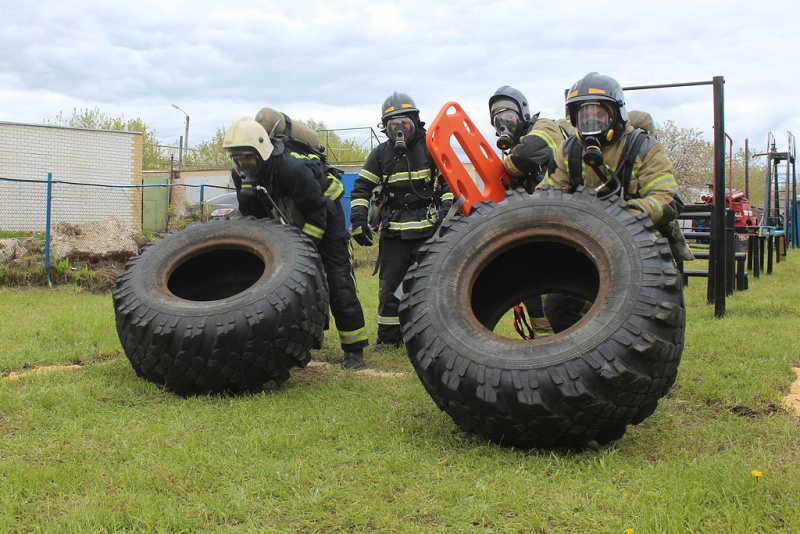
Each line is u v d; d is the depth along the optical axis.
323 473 3.31
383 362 6.14
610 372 3.22
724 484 2.97
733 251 9.88
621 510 2.82
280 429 3.93
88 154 23.30
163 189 24.17
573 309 4.99
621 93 4.37
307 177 5.53
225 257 5.71
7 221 21.30
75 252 12.15
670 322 3.36
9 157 22.16
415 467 3.36
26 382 4.86
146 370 4.69
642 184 4.39
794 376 4.93
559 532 2.70
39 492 3.09
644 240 3.64
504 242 4.04
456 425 3.93
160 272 5.16
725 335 6.32
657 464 3.35
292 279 4.75
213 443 3.71
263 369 4.63
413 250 6.62
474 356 3.49
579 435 3.39
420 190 6.59
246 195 5.45
